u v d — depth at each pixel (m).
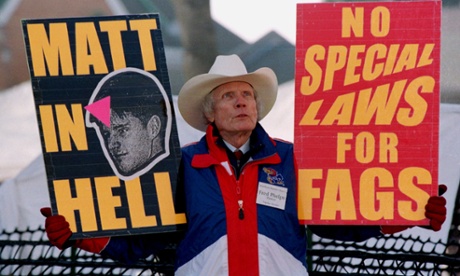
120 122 14.56
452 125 18.42
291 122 19.64
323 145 14.76
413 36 14.58
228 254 14.33
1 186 19.09
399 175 14.69
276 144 15.05
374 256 18.23
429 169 14.65
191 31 20.67
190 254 14.53
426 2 14.55
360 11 14.62
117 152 14.55
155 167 14.61
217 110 14.96
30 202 19.12
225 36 20.53
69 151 14.48
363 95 14.68
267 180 14.58
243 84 15.09
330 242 18.69
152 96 14.60
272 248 14.41
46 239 19.22
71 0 21.12
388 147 14.70
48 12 21.14
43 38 14.45
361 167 14.73
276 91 15.72
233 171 14.70
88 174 14.49
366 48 14.64
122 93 14.57
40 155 19.17
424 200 14.66
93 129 14.52
